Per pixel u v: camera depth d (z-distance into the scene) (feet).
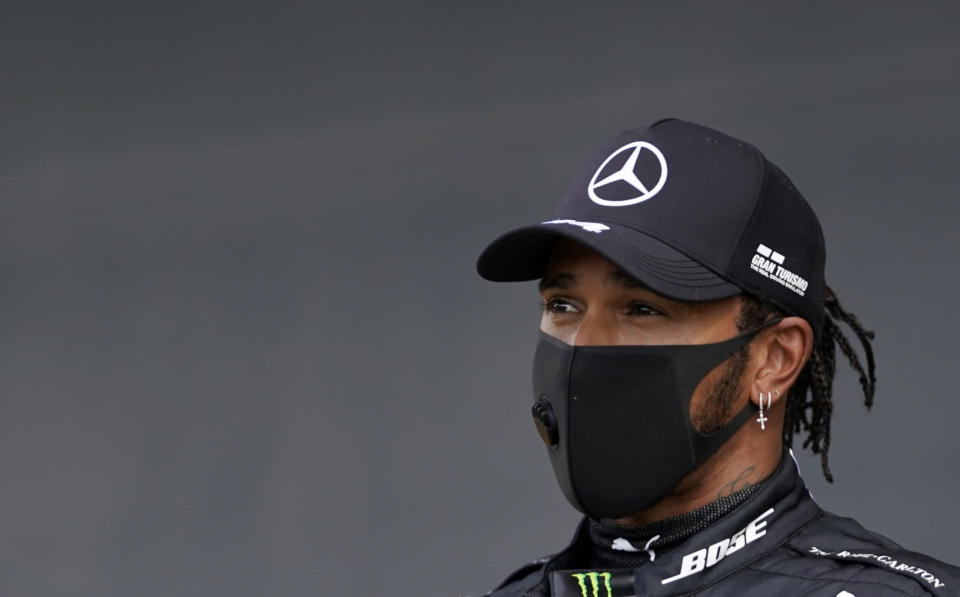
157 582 49.42
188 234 50.90
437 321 48.03
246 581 48.42
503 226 47.47
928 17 42.50
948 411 40.75
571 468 21.62
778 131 43.88
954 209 41.37
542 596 22.54
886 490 41.09
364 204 49.29
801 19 44.11
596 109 46.62
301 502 48.44
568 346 21.52
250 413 49.34
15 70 52.85
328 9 50.19
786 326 21.54
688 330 21.11
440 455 47.32
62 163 52.26
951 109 41.86
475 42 48.52
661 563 21.03
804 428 23.76
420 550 46.88
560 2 47.50
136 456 50.16
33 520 50.90
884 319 41.75
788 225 21.67
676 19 45.83
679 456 21.18
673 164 21.54
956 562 40.06
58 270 51.88
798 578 20.26
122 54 52.13
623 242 20.80
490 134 48.06
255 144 50.65
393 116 49.34
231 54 51.11
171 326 50.65
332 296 49.26
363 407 48.24
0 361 51.85
